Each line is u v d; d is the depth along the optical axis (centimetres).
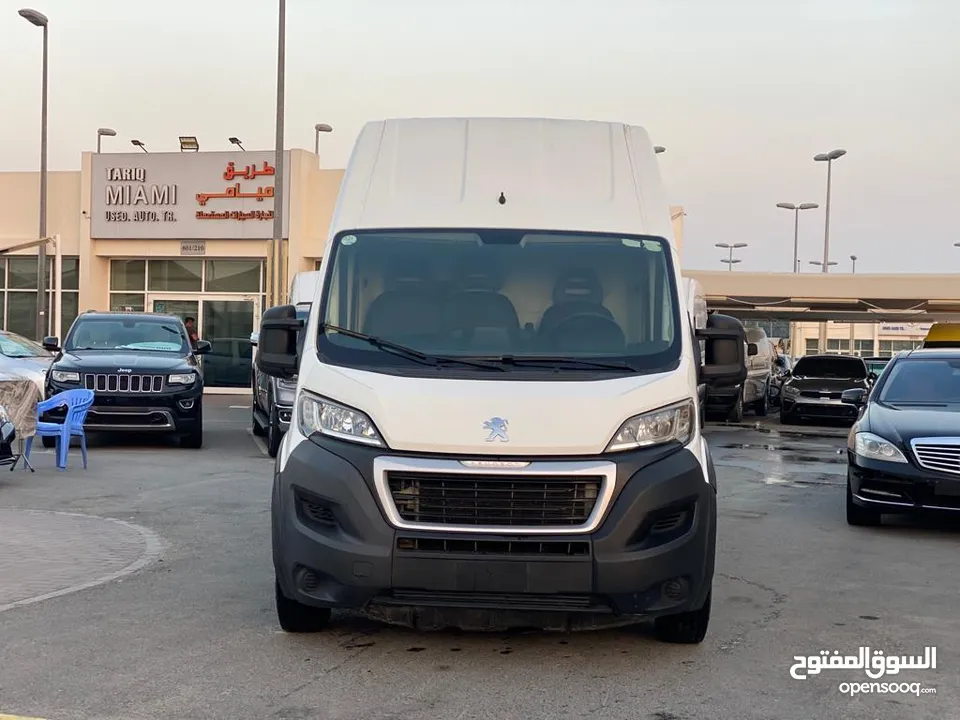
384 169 673
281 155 2516
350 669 552
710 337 642
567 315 603
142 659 564
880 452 1014
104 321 1742
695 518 546
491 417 534
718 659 584
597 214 652
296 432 571
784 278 3028
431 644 603
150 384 1568
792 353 7644
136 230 3050
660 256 631
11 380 1311
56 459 1459
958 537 1003
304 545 544
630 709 498
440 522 529
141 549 860
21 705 488
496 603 529
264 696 507
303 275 1574
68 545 872
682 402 564
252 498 1139
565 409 538
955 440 988
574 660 578
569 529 525
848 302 3275
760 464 1655
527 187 662
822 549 928
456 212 647
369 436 539
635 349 591
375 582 527
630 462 535
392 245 630
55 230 3136
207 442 1762
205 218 3014
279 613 606
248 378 3067
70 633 613
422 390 547
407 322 598
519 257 624
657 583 533
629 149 697
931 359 1189
